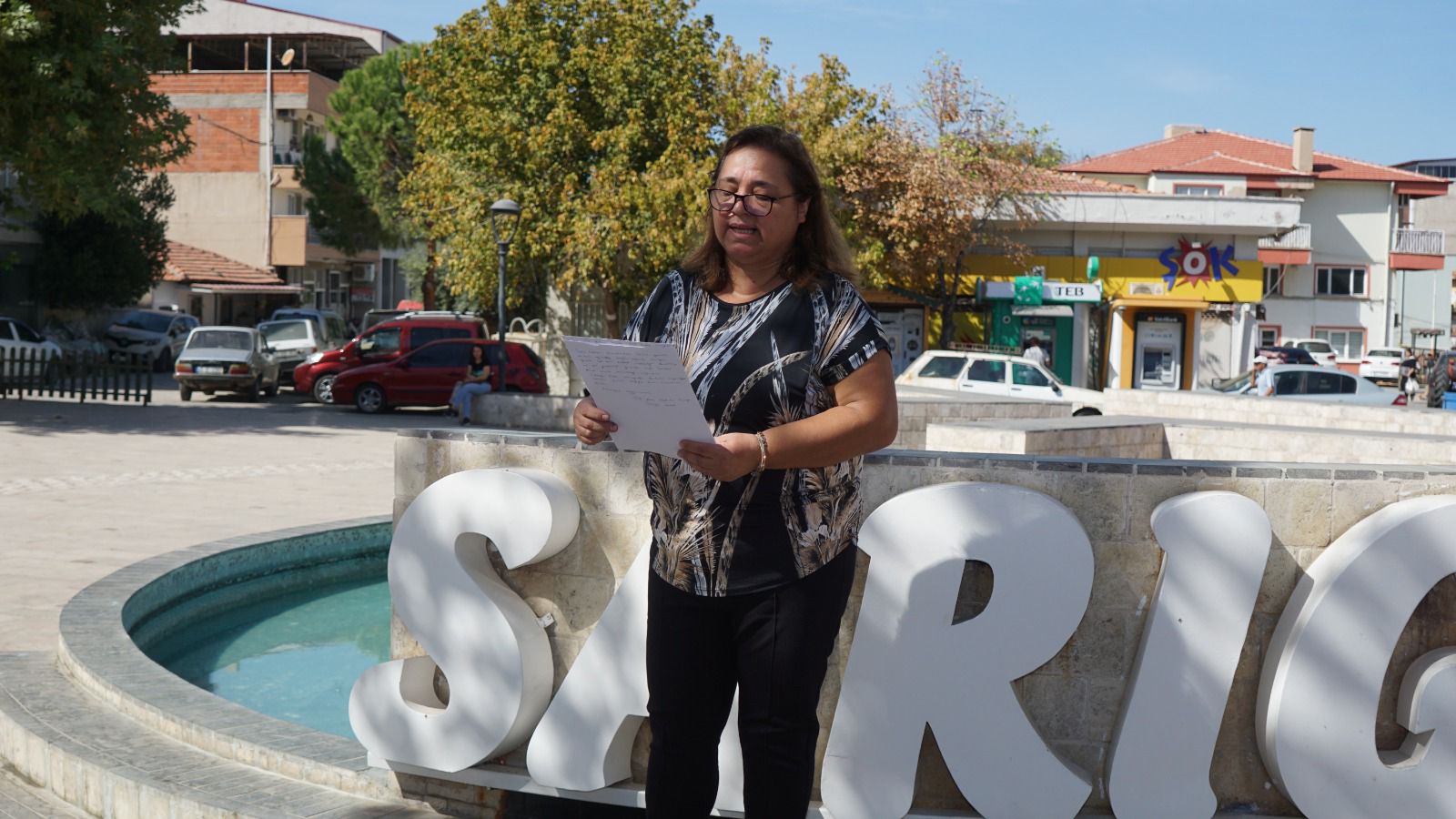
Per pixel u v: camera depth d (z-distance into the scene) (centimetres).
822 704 380
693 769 294
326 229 4825
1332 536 372
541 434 422
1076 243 3778
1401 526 350
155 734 479
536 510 382
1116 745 362
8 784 478
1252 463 374
